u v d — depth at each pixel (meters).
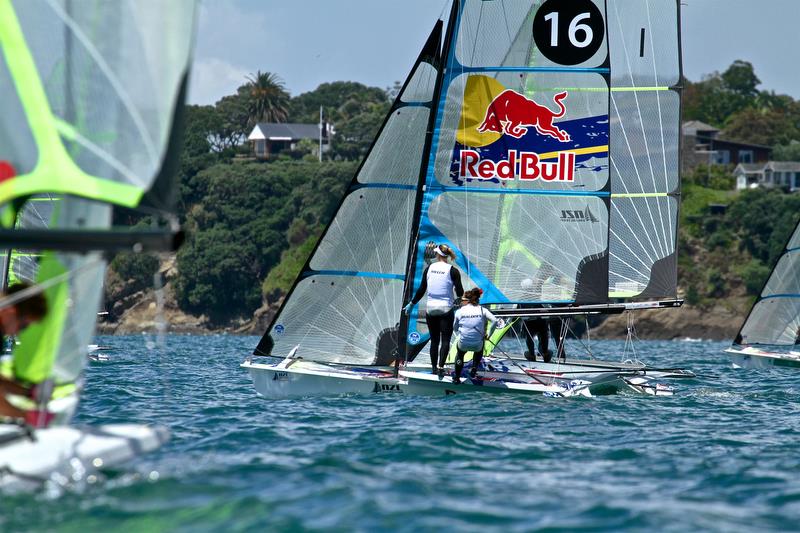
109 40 27.70
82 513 26.59
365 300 58.16
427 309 55.88
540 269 60.81
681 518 28.31
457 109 59.53
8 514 26.20
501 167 60.12
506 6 59.78
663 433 44.47
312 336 58.41
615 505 29.55
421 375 56.09
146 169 27.16
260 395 58.22
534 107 60.31
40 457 28.06
